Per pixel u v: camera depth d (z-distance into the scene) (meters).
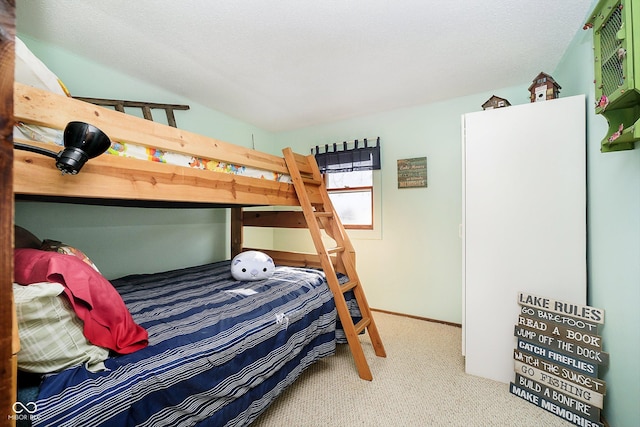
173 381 0.99
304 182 2.25
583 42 1.74
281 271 2.44
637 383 1.25
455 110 2.88
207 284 2.06
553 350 1.60
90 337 0.92
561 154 1.72
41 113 0.90
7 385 0.51
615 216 1.41
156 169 1.25
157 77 2.42
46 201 1.67
